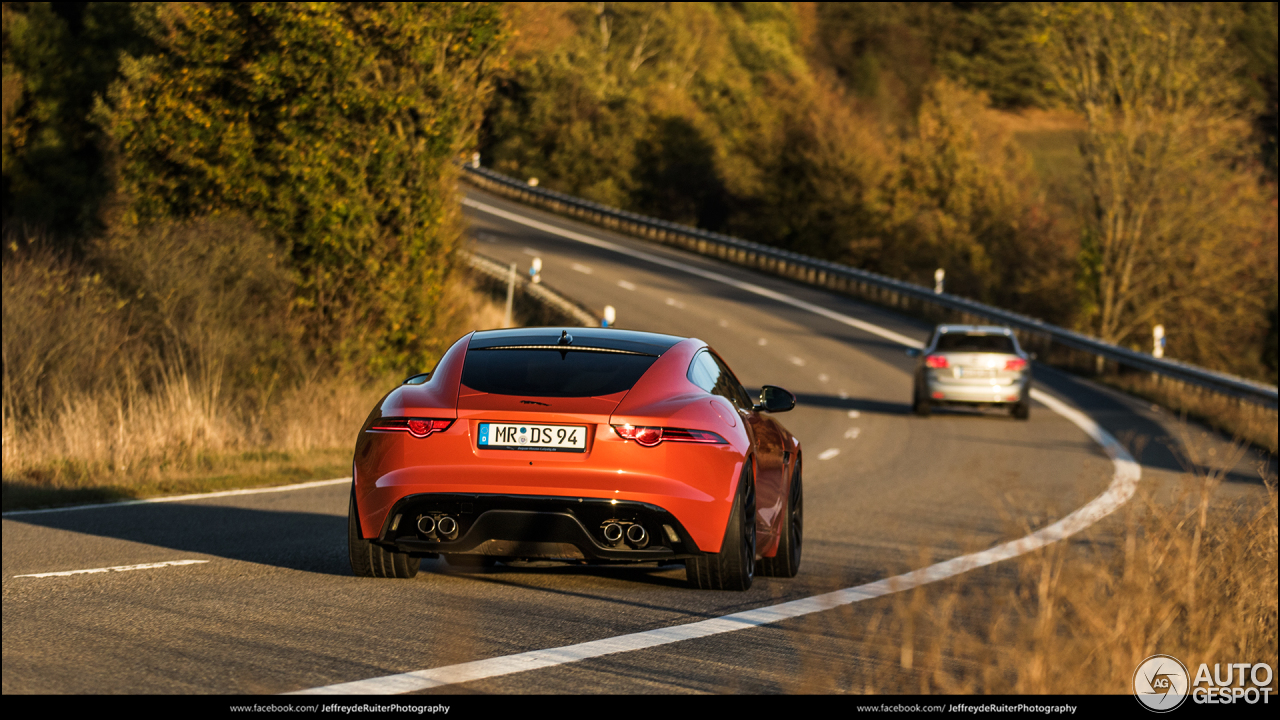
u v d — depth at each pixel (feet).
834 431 259.39
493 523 76.23
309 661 59.62
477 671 58.29
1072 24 562.25
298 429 196.03
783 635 68.18
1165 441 250.16
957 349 287.89
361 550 82.58
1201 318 597.52
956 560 101.91
